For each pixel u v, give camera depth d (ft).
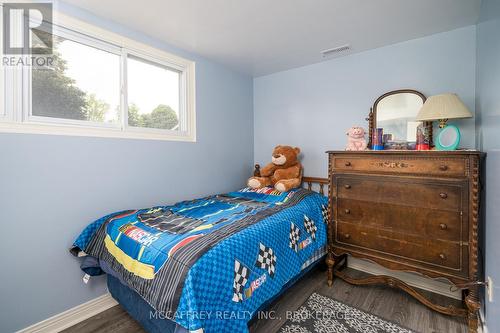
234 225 5.15
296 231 6.03
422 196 5.41
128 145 6.59
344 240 6.65
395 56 7.46
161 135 7.55
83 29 5.76
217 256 3.93
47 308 5.18
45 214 5.16
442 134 5.80
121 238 4.98
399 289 6.68
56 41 5.49
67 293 5.46
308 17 6.08
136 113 7.07
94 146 5.91
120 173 6.42
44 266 5.15
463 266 4.94
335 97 8.69
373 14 5.94
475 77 6.26
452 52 6.59
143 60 7.18
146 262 4.20
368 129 7.95
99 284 5.95
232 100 9.86
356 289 6.70
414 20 6.17
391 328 5.14
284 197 7.59
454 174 5.02
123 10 5.77
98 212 6.00
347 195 6.57
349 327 5.17
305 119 9.46
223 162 9.50
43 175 5.13
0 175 4.62
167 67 7.75
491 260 4.36
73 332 5.20
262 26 6.54
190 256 3.84
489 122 4.69
